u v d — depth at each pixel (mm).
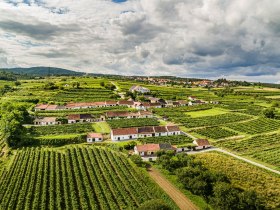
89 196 85812
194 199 87812
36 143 139750
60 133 156875
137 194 88125
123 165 110750
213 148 143000
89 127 170625
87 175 101875
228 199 80375
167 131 162875
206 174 93625
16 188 89375
